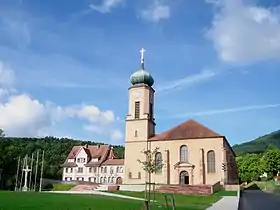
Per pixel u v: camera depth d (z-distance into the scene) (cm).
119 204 3953
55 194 5219
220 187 7319
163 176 8262
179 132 8588
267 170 12419
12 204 3519
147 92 9000
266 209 3788
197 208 3847
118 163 13088
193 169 8125
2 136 10631
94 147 14338
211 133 8294
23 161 11250
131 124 8862
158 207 3762
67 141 19862
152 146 8569
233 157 9612
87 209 3369
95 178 13275
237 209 3731
